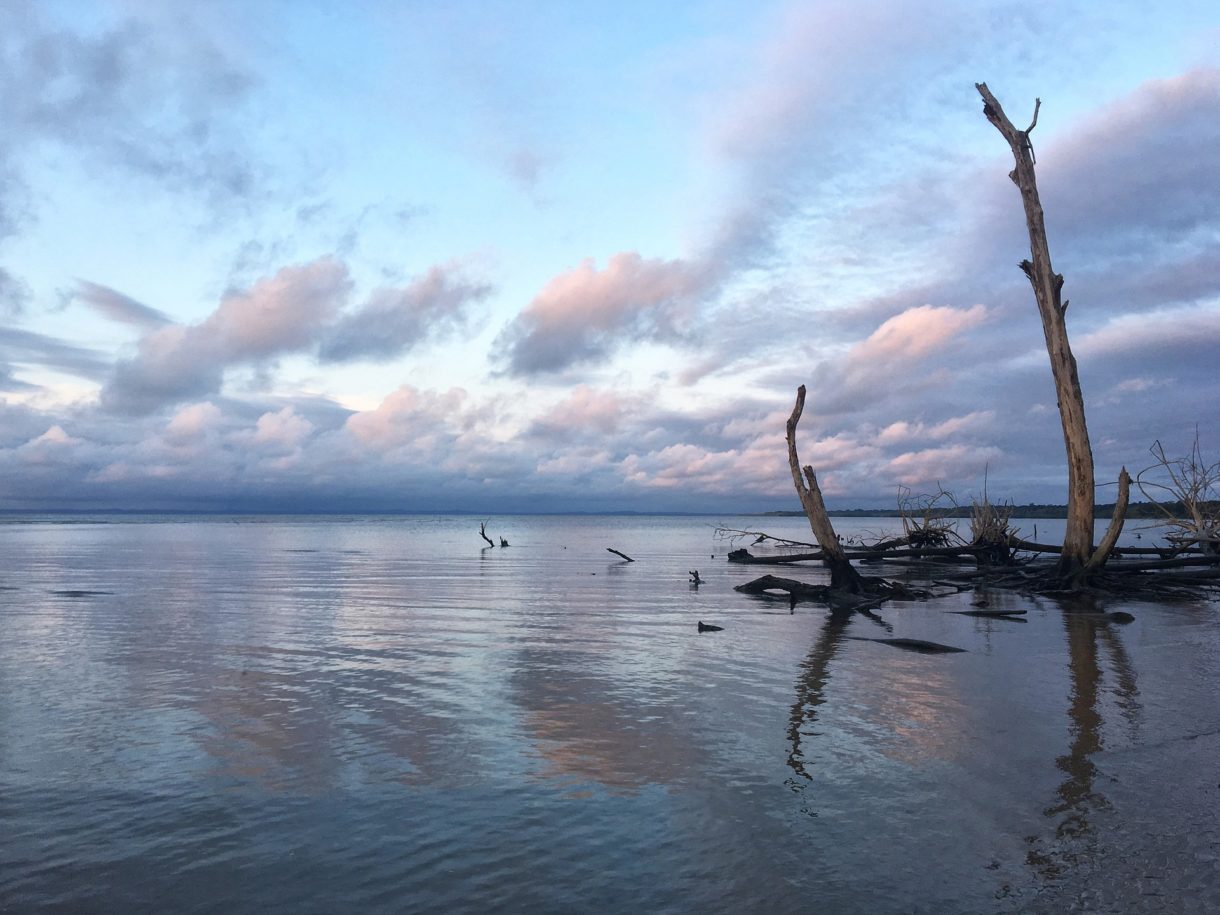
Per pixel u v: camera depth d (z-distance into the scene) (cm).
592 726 804
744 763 687
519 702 907
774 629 1507
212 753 717
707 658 1188
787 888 462
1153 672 1079
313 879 477
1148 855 502
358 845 524
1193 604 1964
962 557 3512
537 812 579
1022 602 2008
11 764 686
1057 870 482
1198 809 577
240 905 447
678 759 698
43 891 462
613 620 1634
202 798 607
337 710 870
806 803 593
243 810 584
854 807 585
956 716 839
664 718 834
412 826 554
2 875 482
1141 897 449
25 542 5472
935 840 526
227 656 1191
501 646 1295
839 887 463
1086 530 2158
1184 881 468
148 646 1278
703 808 585
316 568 3212
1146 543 4675
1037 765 677
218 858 505
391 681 1018
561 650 1257
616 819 565
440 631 1459
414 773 664
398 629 1484
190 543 5506
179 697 928
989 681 1019
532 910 441
